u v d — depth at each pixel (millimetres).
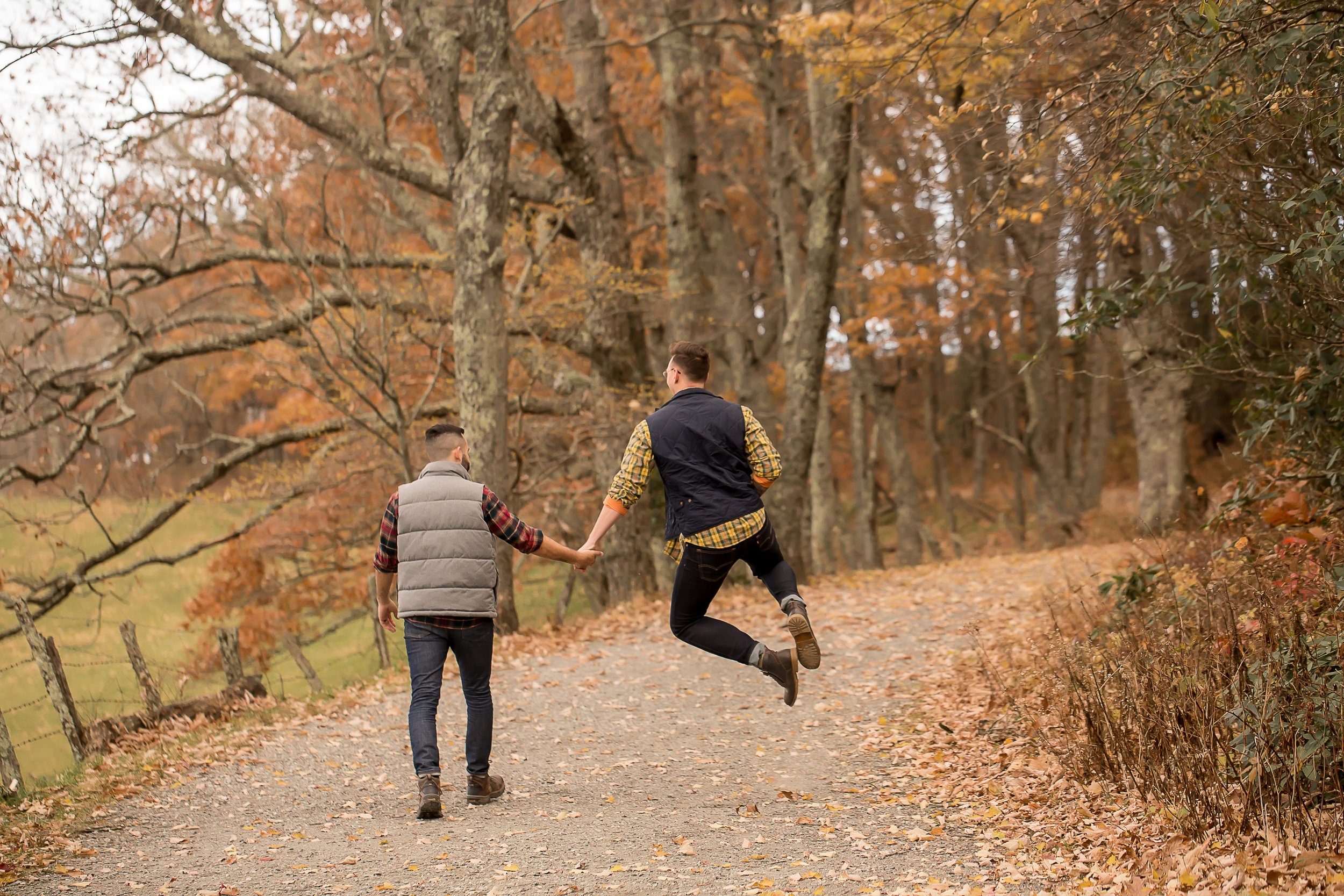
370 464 14312
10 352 11227
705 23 13930
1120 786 4574
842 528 25500
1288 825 3732
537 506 17375
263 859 4281
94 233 10969
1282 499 6207
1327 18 4848
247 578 17141
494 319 10594
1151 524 12781
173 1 11016
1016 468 28453
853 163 20000
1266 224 5824
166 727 7289
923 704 7062
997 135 6535
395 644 12727
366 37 15438
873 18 8578
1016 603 10492
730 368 19109
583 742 6582
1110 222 6926
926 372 29562
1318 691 3990
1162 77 5289
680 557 4391
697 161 18000
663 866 4066
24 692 16531
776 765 5922
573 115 14742
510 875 3979
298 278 13016
